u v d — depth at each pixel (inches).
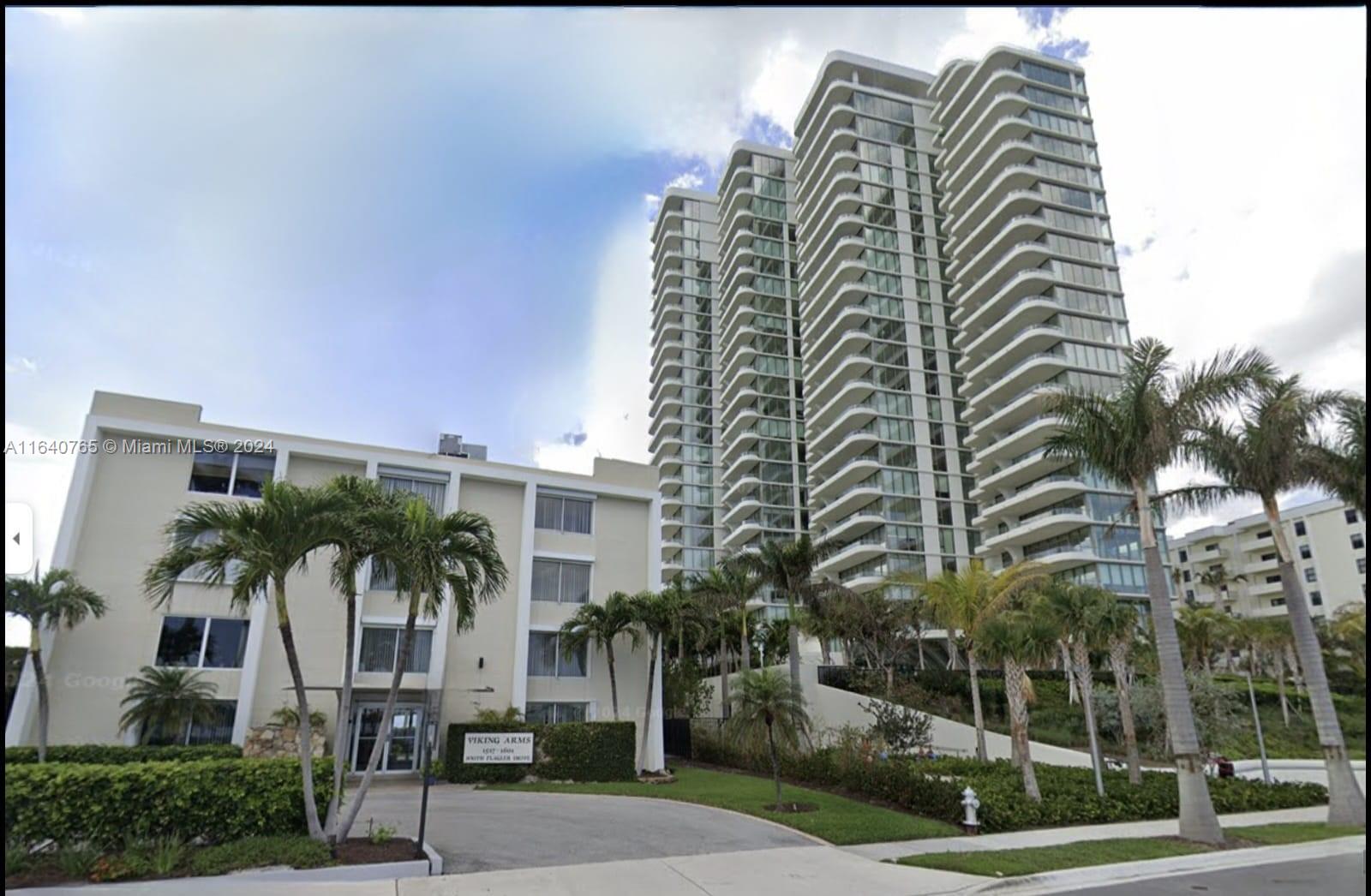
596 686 1022.4
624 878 413.7
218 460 885.8
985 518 2332.7
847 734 856.3
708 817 625.0
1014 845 522.6
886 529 2469.2
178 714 758.5
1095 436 663.8
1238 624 1450.5
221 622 836.0
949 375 2778.1
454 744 874.1
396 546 450.3
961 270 2714.1
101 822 386.9
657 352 4175.7
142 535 824.9
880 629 1272.1
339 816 566.6
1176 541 3538.4
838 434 2819.9
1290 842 541.0
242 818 419.8
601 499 1104.8
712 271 4165.8
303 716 434.9
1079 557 1990.7
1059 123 2669.8
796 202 3722.9
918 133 3157.0
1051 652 722.8
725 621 1405.0
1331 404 631.2
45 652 754.2
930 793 626.2
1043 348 2304.4
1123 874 445.1
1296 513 3029.0
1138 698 993.5
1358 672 1565.0
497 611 986.1
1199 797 555.5
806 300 3243.1
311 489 444.8
